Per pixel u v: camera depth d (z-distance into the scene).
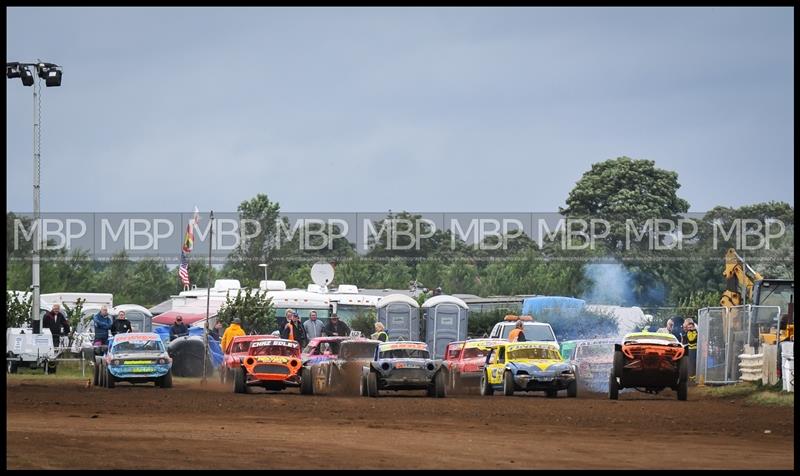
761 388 86.69
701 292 184.12
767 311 96.81
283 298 145.12
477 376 98.12
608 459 46.25
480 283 180.00
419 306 139.12
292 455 46.47
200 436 53.72
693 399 86.19
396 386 86.12
